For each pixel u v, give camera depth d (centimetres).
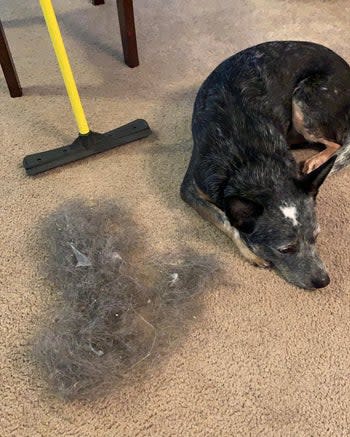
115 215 83
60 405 64
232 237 79
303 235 72
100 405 64
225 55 113
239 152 77
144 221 84
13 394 65
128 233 81
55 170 92
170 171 92
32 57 112
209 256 79
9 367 67
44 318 72
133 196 88
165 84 107
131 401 64
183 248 80
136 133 95
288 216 71
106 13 124
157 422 63
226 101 82
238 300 74
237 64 87
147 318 71
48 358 66
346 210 85
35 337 70
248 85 84
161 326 70
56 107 103
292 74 88
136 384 65
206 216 82
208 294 74
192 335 70
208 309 73
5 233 82
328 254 79
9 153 94
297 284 75
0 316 73
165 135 98
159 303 72
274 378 67
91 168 92
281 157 77
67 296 73
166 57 113
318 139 88
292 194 72
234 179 75
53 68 110
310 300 74
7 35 117
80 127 89
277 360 68
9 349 69
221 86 85
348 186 88
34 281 76
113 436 62
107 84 107
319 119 86
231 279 76
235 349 69
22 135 97
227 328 71
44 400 64
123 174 91
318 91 86
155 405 64
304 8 126
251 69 86
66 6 125
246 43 116
